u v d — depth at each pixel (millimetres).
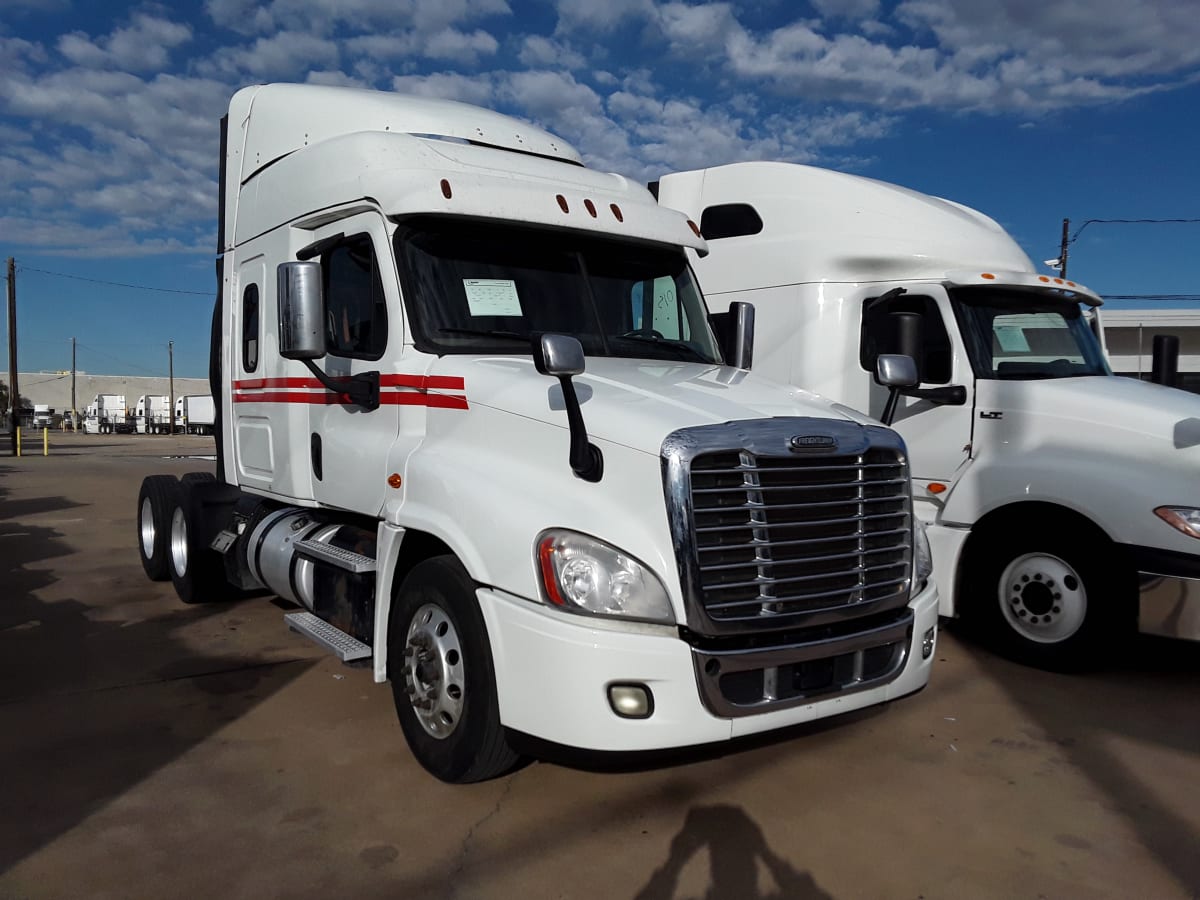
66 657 5801
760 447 3395
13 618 6805
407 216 4406
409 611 4039
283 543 5594
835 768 4246
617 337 4750
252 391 5871
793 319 6992
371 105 5219
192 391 122625
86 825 3604
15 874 3246
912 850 3518
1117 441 5449
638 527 3352
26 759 4219
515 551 3418
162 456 30391
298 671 5539
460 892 3182
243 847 3451
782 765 4270
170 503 7566
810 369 6879
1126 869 3400
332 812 3730
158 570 7867
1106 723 4832
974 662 5855
